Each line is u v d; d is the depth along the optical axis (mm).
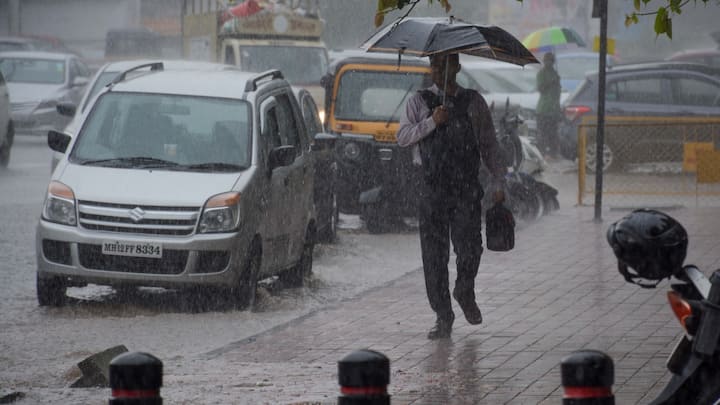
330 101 28859
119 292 19969
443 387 12500
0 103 40375
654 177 38969
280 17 47000
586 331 15602
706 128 37375
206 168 18953
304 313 18344
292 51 46531
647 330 15578
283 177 19984
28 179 38031
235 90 20344
